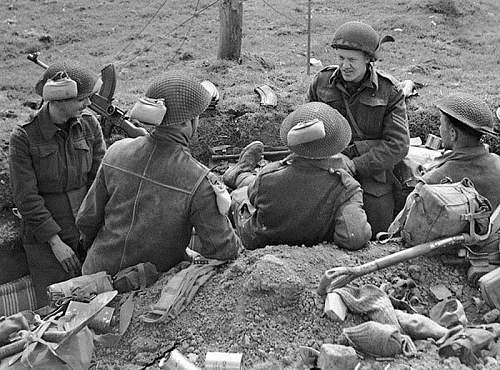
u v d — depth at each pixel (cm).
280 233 371
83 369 295
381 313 311
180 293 325
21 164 418
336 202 359
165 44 833
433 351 294
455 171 393
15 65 762
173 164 331
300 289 319
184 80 328
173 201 329
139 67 755
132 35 865
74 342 294
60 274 445
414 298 341
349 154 471
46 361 283
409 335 308
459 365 285
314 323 312
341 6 977
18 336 300
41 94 411
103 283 336
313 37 855
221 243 335
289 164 365
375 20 909
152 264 342
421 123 621
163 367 294
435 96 661
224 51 739
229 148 604
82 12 952
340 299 316
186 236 346
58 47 830
